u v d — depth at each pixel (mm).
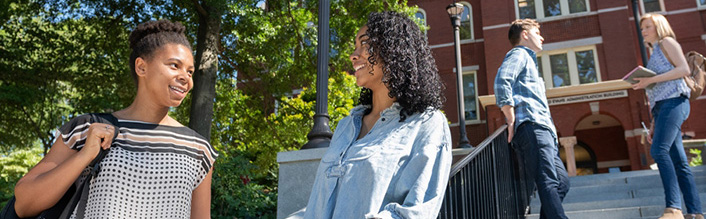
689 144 9414
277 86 13984
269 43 12383
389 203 1456
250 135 14000
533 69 3389
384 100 1746
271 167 12883
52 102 15359
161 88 1832
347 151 1646
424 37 1752
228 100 13820
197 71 10672
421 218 1357
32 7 12547
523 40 3619
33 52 13430
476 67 19078
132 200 1654
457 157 8477
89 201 1625
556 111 16562
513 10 18875
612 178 6469
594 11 18234
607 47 17594
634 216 4867
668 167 3555
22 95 13602
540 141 3111
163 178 1736
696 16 17641
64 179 1511
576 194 6266
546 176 3041
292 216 3744
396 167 1496
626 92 15969
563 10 18656
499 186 3963
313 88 14414
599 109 16156
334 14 13531
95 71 13602
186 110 13938
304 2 13523
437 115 1607
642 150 15352
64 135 1660
